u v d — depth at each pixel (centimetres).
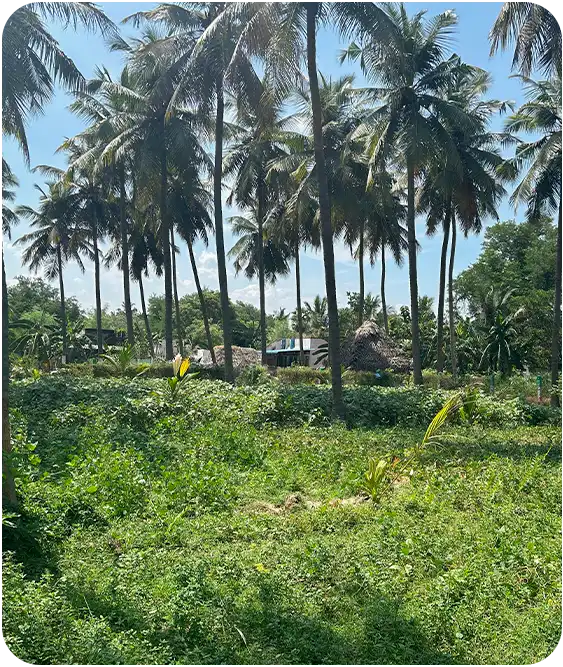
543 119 2142
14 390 1479
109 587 525
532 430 1539
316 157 1490
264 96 1552
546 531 681
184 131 2278
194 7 1870
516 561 591
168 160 2517
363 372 2595
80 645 429
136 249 3384
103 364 2320
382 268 3441
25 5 1445
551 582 541
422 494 854
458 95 2256
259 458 1062
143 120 2383
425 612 488
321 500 847
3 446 741
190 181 2581
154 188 2558
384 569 577
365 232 3209
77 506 749
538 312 3781
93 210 3303
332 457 1065
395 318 4472
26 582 527
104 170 2745
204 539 678
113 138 2500
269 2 1365
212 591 516
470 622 478
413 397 1700
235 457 1069
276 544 655
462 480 925
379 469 847
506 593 524
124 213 2861
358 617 496
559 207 2208
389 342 2919
